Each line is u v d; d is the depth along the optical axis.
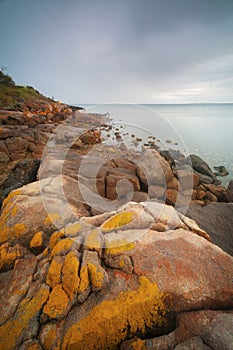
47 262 2.25
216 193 6.57
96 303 1.77
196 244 2.25
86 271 1.93
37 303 1.86
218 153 12.18
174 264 2.02
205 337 1.57
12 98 20.62
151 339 1.62
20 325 1.75
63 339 1.62
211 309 1.78
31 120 12.35
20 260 2.53
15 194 3.37
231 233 4.18
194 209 4.87
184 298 1.79
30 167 6.45
